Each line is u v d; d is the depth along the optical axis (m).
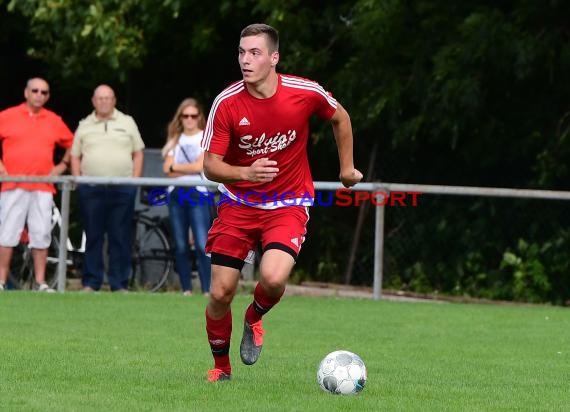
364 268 56.81
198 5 57.88
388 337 35.44
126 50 56.72
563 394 24.70
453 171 55.69
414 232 55.50
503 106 53.34
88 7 56.41
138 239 49.78
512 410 22.38
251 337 25.08
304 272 59.12
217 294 24.47
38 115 47.62
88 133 47.03
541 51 49.09
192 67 63.38
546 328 38.75
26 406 21.31
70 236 52.66
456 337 35.81
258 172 23.20
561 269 51.75
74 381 24.58
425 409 22.03
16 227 46.69
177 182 45.12
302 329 37.09
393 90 53.09
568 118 52.03
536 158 53.47
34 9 57.81
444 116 51.56
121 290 47.25
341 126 25.05
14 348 30.00
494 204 53.72
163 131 64.12
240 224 24.55
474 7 52.47
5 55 67.12
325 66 56.06
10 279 48.81
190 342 32.50
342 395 23.44
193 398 22.59
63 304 41.78
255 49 23.44
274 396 23.00
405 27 53.69
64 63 59.81
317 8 57.31
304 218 24.80
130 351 30.14
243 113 23.81
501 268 53.06
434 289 54.62
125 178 45.62
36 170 47.22
